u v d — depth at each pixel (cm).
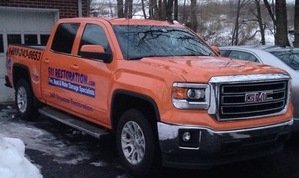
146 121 522
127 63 565
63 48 713
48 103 763
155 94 500
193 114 476
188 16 2595
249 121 497
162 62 544
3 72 1164
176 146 479
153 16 1748
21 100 868
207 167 483
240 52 775
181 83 481
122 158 568
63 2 1241
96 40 643
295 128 651
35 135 745
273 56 720
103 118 606
